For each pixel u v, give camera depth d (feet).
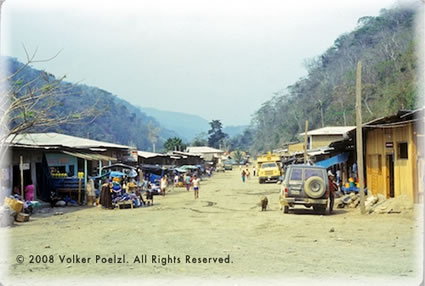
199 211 76.07
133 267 32.99
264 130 559.79
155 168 165.48
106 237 47.60
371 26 339.57
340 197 87.35
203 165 317.42
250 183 177.37
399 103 203.31
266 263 33.55
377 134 78.33
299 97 445.37
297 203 67.26
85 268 32.86
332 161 103.55
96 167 114.21
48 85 54.39
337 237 44.68
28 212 71.61
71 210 81.20
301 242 42.45
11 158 75.66
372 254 36.14
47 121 57.21
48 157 91.71
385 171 73.87
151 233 50.14
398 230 47.50
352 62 345.92
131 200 84.89
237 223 58.29
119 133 617.62
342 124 304.71
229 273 30.71
